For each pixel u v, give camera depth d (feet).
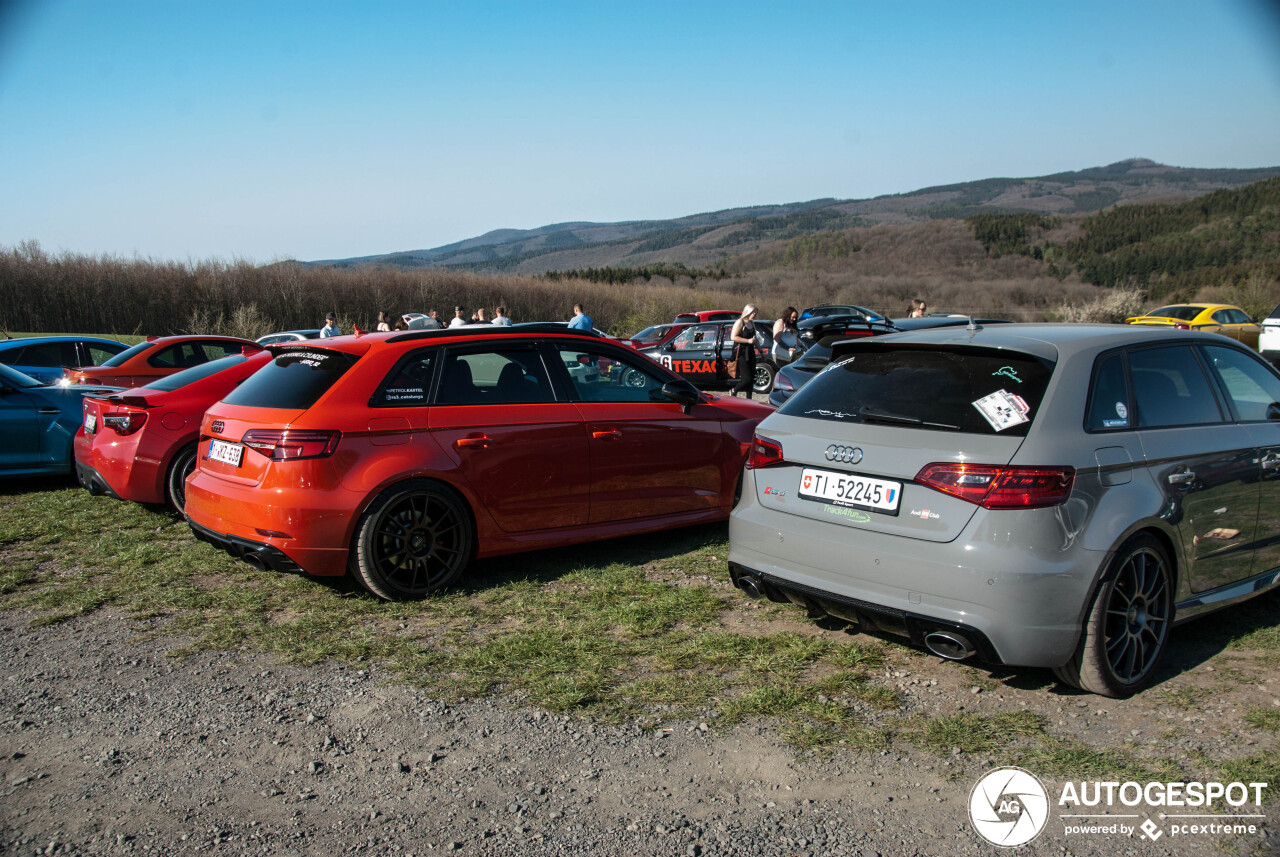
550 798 8.93
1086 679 10.80
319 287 136.56
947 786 9.14
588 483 17.17
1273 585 13.53
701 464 18.81
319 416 14.51
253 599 15.30
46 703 11.30
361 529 14.64
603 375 17.97
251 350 33.68
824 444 11.92
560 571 16.90
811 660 12.42
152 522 21.09
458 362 16.21
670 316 140.77
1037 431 10.39
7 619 14.51
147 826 8.45
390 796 9.00
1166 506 11.27
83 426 22.62
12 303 113.09
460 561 15.71
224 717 10.87
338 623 14.12
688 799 8.90
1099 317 100.27
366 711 11.00
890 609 10.85
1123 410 11.43
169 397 21.26
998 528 10.12
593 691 11.47
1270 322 50.88
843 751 9.90
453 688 11.62
